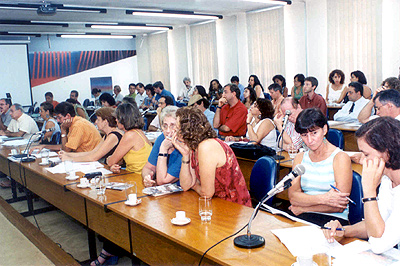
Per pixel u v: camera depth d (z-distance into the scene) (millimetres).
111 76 13289
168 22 11008
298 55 8883
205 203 1931
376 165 1494
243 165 3674
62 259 2877
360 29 7465
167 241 1982
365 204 1519
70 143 3805
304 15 8594
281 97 5629
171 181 2619
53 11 7184
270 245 1635
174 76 12586
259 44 9555
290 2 8562
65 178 2971
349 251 1545
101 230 2604
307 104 5824
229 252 1582
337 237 1723
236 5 8844
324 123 2162
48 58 12102
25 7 7246
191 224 1904
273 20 9133
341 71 7285
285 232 1734
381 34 7168
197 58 11430
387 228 1474
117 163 3201
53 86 12242
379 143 1450
